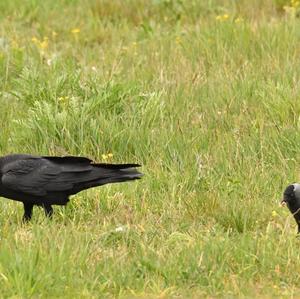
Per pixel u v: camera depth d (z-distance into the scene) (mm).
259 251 10523
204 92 15703
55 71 16281
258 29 18141
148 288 9852
